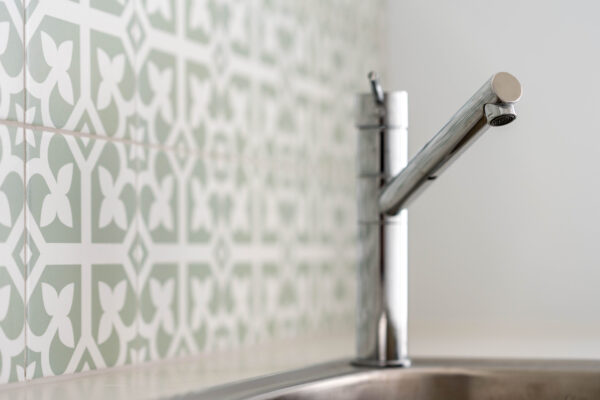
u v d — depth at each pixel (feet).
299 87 4.24
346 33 4.73
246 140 3.76
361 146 3.03
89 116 2.79
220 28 3.58
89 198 2.79
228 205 3.61
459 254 4.93
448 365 3.10
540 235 4.81
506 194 4.86
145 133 3.08
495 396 3.05
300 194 4.23
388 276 3.01
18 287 2.49
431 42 5.08
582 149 4.77
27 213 2.53
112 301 2.89
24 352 2.51
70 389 2.49
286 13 4.13
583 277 4.75
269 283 3.92
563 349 3.58
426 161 2.66
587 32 4.78
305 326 4.23
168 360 3.18
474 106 2.40
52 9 2.64
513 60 4.91
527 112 4.85
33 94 2.56
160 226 3.16
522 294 4.83
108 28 2.89
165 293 3.18
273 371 2.93
